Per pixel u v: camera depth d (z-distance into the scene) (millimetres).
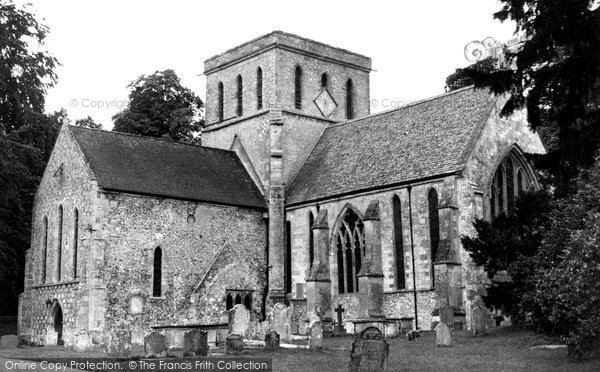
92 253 46375
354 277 50375
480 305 40406
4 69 47219
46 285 50875
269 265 54125
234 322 40844
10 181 49906
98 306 46062
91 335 45500
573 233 26938
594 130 25484
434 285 45000
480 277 44531
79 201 48656
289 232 55219
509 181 49031
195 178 53812
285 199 55750
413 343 37062
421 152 49031
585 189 30672
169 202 50344
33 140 55250
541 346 32000
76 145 49906
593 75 25047
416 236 46844
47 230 52375
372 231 48281
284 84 59812
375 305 47375
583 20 24750
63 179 50781
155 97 73125
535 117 27281
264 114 59281
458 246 44312
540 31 25391
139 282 48031
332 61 63594
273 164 56031
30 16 49719
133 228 48375
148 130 72188
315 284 50469
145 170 51188
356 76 65500
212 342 42531
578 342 26422
